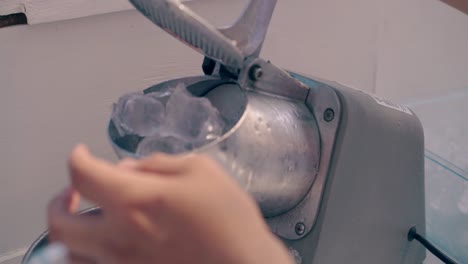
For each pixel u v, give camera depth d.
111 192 0.28
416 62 1.27
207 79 0.53
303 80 0.57
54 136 0.85
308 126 0.54
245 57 0.51
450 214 0.77
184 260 0.29
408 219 0.64
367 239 0.59
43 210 0.88
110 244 0.29
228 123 0.49
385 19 1.19
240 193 0.30
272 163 0.49
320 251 0.54
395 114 0.60
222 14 0.92
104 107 0.87
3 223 0.86
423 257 0.68
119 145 0.47
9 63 0.78
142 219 0.28
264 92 0.52
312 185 0.54
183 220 0.28
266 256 0.30
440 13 1.26
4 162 0.83
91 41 0.83
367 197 0.57
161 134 0.47
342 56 1.08
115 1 0.81
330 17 1.03
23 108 0.82
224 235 0.29
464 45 1.31
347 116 0.54
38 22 0.77
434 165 0.81
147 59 0.88
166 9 0.45
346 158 0.54
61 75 0.82
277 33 0.99
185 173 0.30
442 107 1.19
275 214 0.55
